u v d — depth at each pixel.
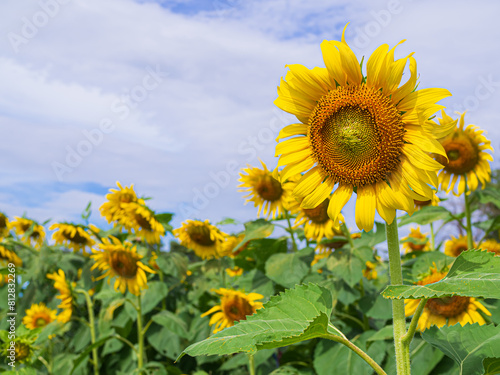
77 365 0.99
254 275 1.05
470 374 0.39
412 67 0.41
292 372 0.89
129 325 1.11
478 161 0.93
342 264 0.86
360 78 0.44
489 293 0.30
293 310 0.39
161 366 1.00
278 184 1.08
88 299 1.16
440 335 0.45
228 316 0.84
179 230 1.20
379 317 0.84
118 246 0.99
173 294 1.24
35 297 1.35
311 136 0.46
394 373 0.68
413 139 0.41
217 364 1.11
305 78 0.46
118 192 1.21
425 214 0.94
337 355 0.80
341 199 0.44
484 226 1.01
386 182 0.43
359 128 0.43
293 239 1.04
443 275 0.71
